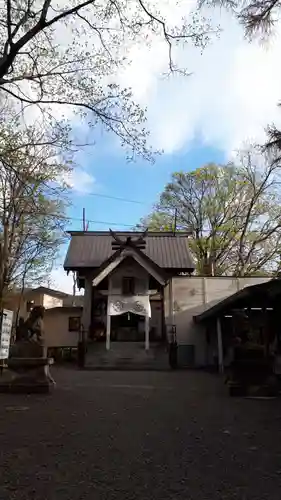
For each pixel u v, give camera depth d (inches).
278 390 376.8
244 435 225.9
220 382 498.9
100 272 866.1
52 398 361.7
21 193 711.7
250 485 152.3
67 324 1024.9
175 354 792.9
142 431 235.5
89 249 1058.7
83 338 853.8
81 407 314.7
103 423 256.5
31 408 311.0
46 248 981.8
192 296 965.2
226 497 141.2
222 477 160.7
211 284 973.8
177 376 590.9
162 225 1509.6
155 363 788.0
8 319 567.2
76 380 519.2
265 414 286.7
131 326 965.2
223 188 1423.5
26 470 168.2
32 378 400.5
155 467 172.7
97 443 209.5
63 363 906.1
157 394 388.5
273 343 563.2
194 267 992.9
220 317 752.3
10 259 916.6
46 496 141.6
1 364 539.5
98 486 151.3
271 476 161.2
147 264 870.4
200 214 1453.0
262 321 590.6
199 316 862.5
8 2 346.6
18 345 416.8
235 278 976.3
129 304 877.2
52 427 245.8
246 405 325.4
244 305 613.0
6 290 913.5
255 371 384.5
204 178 1430.9
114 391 409.4
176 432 233.1
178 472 166.6
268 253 1349.7
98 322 956.6
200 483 154.6
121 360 800.3
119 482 155.6
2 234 869.8
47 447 202.1
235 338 409.4
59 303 1368.1
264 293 525.3
